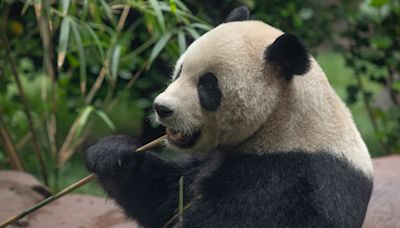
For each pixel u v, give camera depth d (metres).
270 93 8.27
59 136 17.33
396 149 16.38
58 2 11.97
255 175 8.19
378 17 16.34
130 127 19.45
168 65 14.54
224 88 8.25
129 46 15.29
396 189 11.38
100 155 8.91
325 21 16.55
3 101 15.07
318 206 7.93
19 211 10.58
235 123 8.36
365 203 8.36
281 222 7.94
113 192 9.32
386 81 16.78
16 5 15.02
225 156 8.80
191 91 8.30
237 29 8.49
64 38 10.35
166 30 11.57
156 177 9.21
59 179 15.22
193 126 8.34
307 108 8.26
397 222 10.57
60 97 15.29
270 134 8.33
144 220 9.36
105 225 11.01
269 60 8.26
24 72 16.39
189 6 14.87
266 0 15.62
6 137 12.78
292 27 15.84
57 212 11.27
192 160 9.28
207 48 8.34
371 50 16.52
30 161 15.16
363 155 8.58
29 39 15.12
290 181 8.05
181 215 8.40
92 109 11.86
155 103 8.21
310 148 8.18
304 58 8.07
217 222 8.14
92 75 15.81
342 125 8.45
